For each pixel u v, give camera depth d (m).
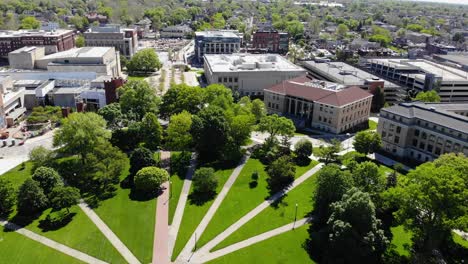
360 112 192.38
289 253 99.06
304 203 121.31
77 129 136.12
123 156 132.50
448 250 99.94
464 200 88.44
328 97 182.12
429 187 90.50
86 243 102.44
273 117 153.62
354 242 90.56
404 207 95.31
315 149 160.00
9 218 111.88
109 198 123.62
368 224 93.25
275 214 115.75
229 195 126.25
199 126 146.50
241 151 152.88
